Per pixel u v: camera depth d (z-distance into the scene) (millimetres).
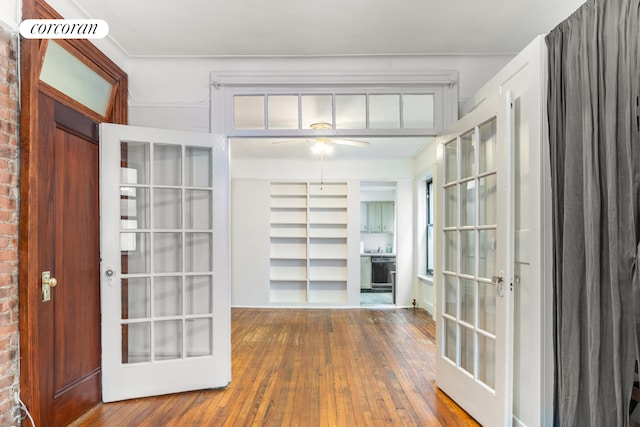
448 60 2902
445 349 2750
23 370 1863
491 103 2184
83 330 2385
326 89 2941
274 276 6379
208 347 2840
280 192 6414
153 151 2711
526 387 2025
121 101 2854
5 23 1796
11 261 1839
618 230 1459
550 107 1877
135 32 2535
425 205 5961
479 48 2766
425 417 2355
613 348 1488
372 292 7941
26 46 1895
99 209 2570
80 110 2391
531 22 2424
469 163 2518
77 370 2324
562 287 1782
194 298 2838
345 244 6430
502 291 2059
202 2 2197
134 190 2713
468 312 2486
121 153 2658
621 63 1453
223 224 2861
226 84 2922
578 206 1686
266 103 2951
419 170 5828
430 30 2516
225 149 2902
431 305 5426
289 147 5402
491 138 2318
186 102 2943
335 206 6395
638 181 1395
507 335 2012
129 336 2672
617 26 1472
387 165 6215
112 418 2332
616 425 1506
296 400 2600
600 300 1547
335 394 2697
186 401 2578
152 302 2674
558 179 1824
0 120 1784
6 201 1814
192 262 2861
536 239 1932
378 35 2576
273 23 2426
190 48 2762
